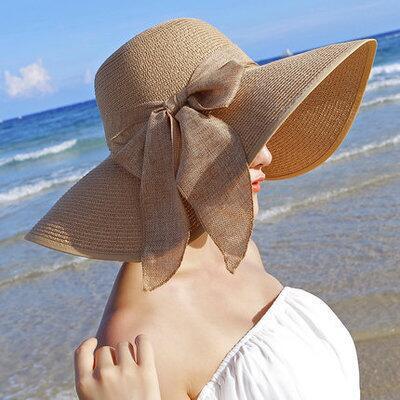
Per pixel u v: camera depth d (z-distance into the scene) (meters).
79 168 19.22
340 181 9.30
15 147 34.09
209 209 1.50
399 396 4.14
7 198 15.59
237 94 1.65
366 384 4.31
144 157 1.56
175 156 1.58
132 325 1.62
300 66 1.66
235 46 1.86
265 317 1.86
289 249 6.91
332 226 7.38
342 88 2.16
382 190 8.48
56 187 16.14
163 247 1.51
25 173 21.38
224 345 1.71
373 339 4.77
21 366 5.54
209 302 1.79
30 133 42.84
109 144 1.77
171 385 1.60
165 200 1.53
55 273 8.03
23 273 8.21
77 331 6.07
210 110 1.60
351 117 2.18
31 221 11.75
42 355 5.68
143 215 1.55
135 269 1.69
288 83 1.61
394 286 5.49
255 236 7.61
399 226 6.91
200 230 1.58
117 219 1.62
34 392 5.05
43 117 62.91
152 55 1.69
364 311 5.17
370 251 6.37
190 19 1.78
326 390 1.83
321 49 1.76
